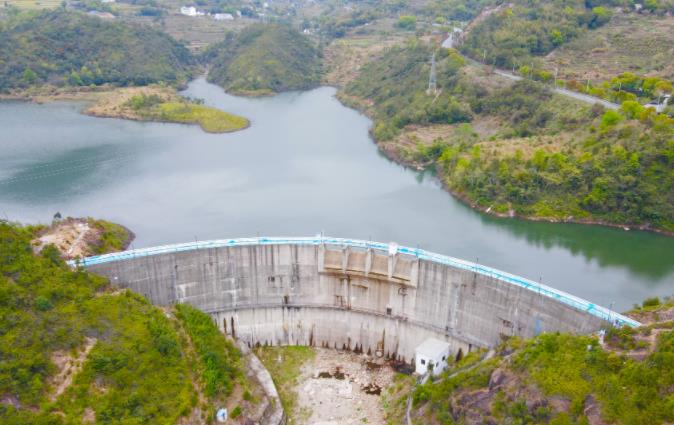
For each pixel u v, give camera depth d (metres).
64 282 70.62
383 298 86.25
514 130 167.62
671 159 126.69
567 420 52.09
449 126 193.62
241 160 179.38
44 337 62.50
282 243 86.06
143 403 61.88
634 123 139.38
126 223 128.00
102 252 97.00
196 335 74.50
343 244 87.44
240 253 85.94
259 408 70.25
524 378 58.56
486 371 64.25
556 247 118.94
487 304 78.62
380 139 198.12
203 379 68.06
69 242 94.44
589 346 57.59
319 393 78.25
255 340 90.25
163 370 65.94
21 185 151.88
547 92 176.38
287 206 139.88
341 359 86.75
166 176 162.12
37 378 59.09
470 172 147.12
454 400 63.62
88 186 152.50
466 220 133.12
